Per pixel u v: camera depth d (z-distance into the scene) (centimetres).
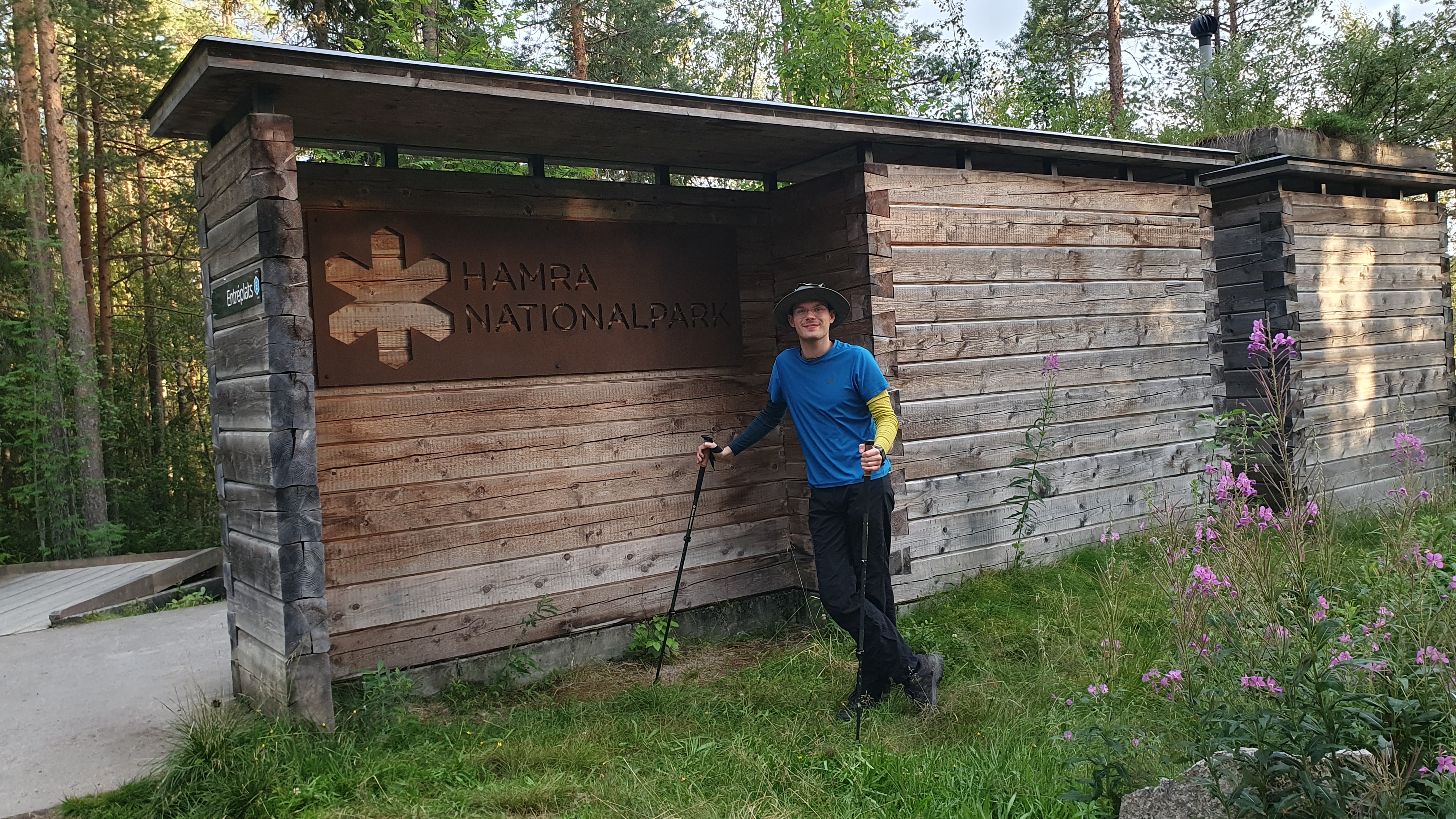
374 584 479
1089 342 655
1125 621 489
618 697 454
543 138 504
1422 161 970
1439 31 1197
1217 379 722
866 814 315
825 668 480
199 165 468
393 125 463
